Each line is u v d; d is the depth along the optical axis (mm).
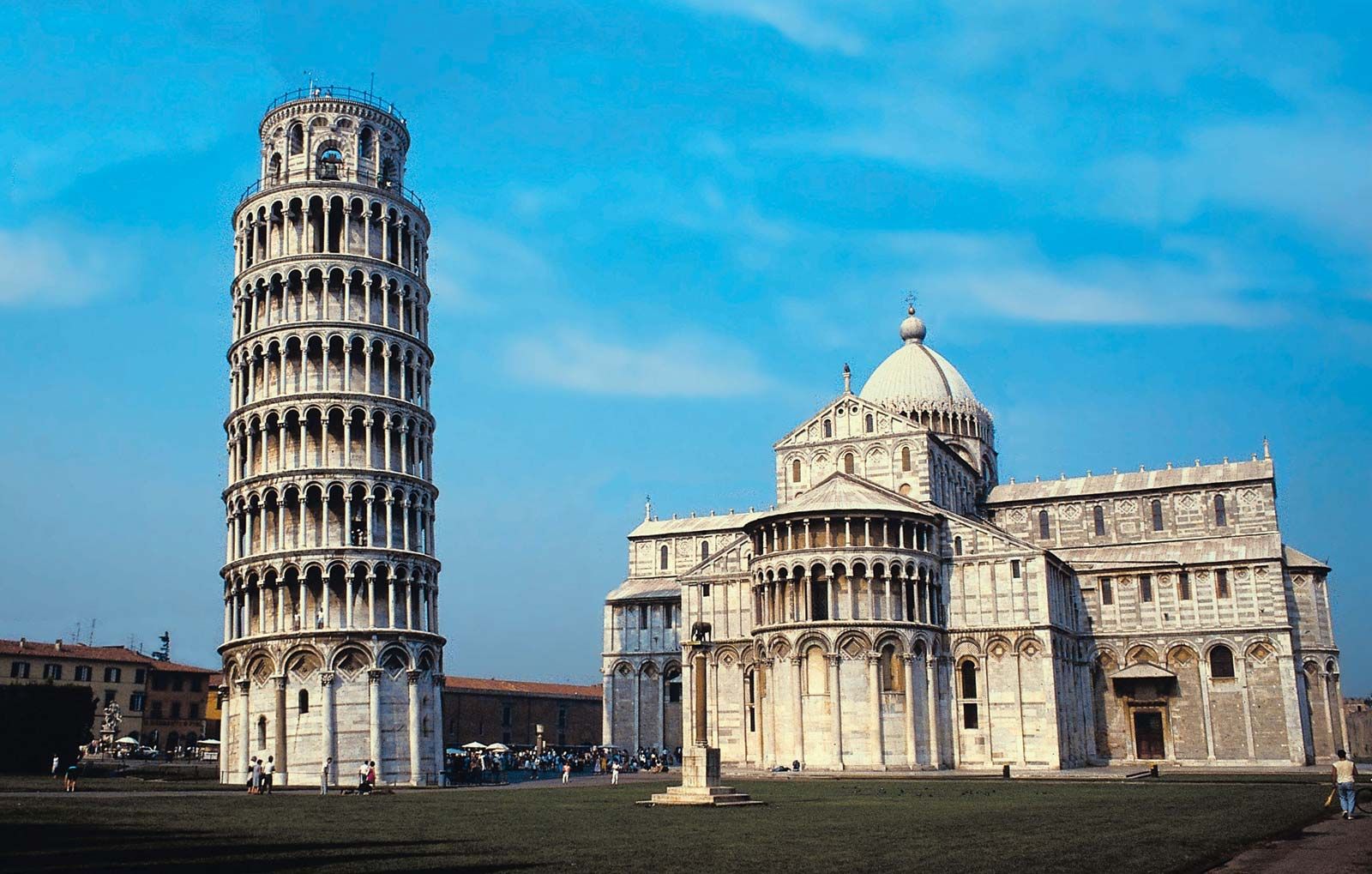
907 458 123625
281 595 97688
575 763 147375
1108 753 126688
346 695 95750
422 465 106812
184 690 188000
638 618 153625
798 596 112438
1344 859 36781
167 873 33906
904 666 110938
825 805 66062
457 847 41781
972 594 117500
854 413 126938
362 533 100625
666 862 36875
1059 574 122938
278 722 95250
